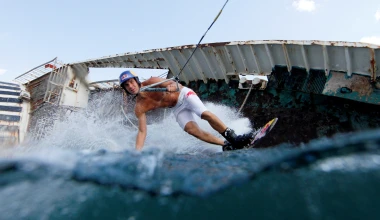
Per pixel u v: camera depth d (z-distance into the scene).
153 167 2.04
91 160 2.13
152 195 1.63
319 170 1.66
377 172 1.52
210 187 1.68
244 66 7.30
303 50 5.86
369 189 1.42
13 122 13.38
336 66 5.49
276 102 6.59
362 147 1.72
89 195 1.64
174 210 1.50
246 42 6.87
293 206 1.41
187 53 8.39
